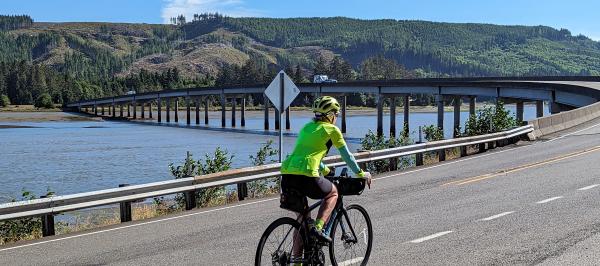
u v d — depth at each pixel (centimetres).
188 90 14538
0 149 6366
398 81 9206
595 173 1595
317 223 627
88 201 1173
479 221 1028
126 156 5444
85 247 963
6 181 3709
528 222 1004
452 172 1805
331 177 666
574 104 5181
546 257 781
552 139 2891
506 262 762
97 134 9600
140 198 1259
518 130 2767
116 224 1195
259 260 598
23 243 1024
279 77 1655
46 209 1108
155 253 887
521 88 6284
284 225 625
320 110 634
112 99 18588
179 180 1345
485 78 8675
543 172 1672
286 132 10194
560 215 1055
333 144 627
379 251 838
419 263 770
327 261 784
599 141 2606
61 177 3891
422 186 1520
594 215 1045
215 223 1139
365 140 2530
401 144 2498
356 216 719
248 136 8912
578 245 839
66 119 16375
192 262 819
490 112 3039
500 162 2008
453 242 878
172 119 17738
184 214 1280
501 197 1277
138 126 13100
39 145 6994
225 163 1827
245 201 1447
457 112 8588
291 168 624
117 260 852
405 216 1102
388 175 1831
